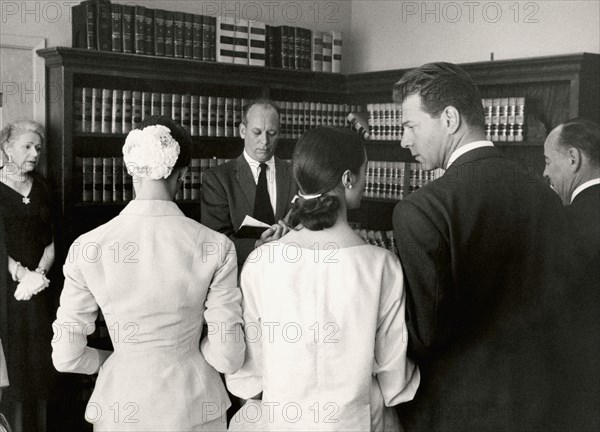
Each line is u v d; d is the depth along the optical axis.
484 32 6.02
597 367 2.41
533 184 2.37
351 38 7.19
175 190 2.54
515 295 2.31
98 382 2.38
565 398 2.37
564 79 4.93
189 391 2.36
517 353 2.31
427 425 2.37
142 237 2.37
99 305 2.42
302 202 2.21
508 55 5.85
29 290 4.55
